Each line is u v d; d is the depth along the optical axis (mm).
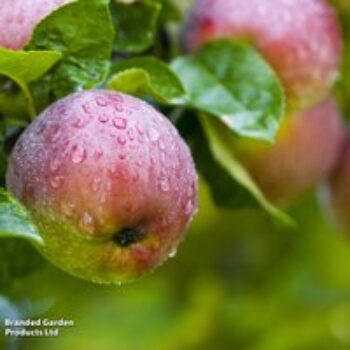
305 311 1108
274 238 1113
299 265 1121
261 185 813
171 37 765
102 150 605
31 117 641
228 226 1110
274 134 719
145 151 608
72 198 603
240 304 1112
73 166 604
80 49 635
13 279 740
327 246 1117
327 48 780
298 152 812
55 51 615
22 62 615
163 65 686
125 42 709
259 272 1121
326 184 905
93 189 602
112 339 1117
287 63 773
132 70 644
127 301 1137
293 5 776
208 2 780
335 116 844
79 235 608
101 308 1119
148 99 723
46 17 628
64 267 625
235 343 1118
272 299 1113
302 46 773
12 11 633
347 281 1145
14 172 616
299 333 1105
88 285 1066
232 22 771
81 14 630
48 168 607
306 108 813
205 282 1128
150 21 711
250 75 739
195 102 726
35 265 737
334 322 1110
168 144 615
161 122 620
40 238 561
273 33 771
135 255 621
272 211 750
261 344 1110
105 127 610
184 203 618
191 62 749
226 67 745
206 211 1089
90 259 619
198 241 1118
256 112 727
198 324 1120
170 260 1125
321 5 788
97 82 636
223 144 753
